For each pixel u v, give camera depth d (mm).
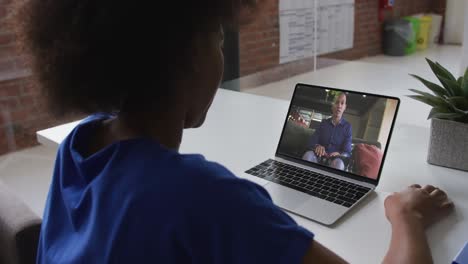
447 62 2133
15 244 980
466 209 907
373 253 784
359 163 1039
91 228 514
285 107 1702
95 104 550
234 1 537
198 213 461
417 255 681
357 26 2738
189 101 573
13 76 2322
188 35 511
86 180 557
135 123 560
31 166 2461
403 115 1791
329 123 1117
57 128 1518
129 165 515
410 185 1016
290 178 1062
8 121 2490
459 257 713
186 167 494
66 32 501
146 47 497
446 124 1098
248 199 483
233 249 461
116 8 479
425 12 2369
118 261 479
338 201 950
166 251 463
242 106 1730
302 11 3066
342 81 2576
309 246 484
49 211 608
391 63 2545
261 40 3057
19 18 560
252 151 1265
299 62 3127
